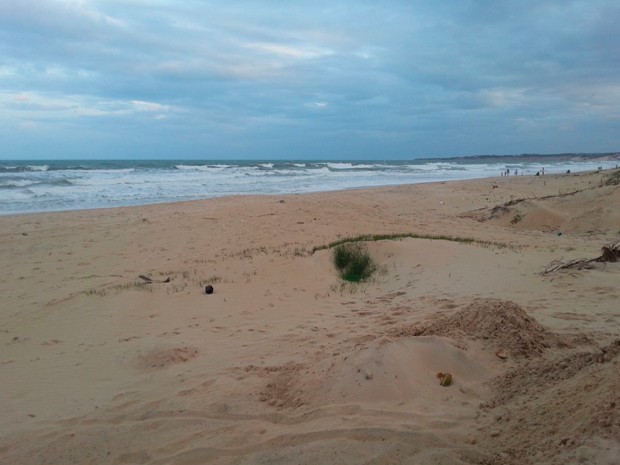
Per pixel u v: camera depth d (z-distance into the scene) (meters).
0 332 6.21
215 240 12.64
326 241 12.16
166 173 40.12
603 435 2.29
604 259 8.03
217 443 3.19
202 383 4.27
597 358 3.48
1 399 4.26
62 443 3.38
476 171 55.19
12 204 20.89
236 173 42.38
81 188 27.25
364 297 7.38
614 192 16.39
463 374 3.76
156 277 8.85
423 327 4.82
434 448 2.80
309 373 4.04
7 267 10.30
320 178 39.84
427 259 9.02
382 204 21.84
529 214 16.80
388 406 3.35
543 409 2.90
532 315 5.37
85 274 9.65
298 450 2.90
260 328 5.91
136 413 3.77
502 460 2.56
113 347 5.49
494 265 8.31
